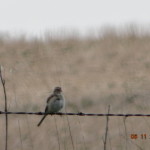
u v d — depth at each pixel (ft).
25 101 55.77
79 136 45.24
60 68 86.22
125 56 97.96
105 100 64.18
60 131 46.34
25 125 48.08
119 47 104.37
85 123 49.42
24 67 78.95
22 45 101.71
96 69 88.89
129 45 105.50
